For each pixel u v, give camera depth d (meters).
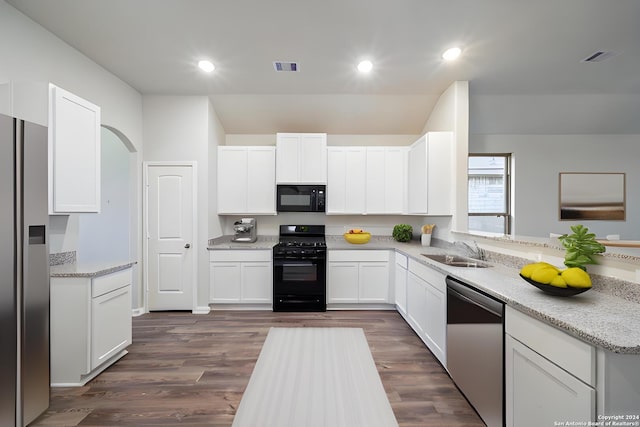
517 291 1.55
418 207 3.38
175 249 3.51
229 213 3.78
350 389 1.97
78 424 1.66
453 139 3.11
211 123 3.60
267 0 1.92
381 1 1.92
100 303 2.11
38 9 2.01
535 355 1.24
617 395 0.96
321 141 3.76
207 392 1.94
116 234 4.22
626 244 1.59
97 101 2.77
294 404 1.82
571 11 1.98
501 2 1.91
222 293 3.53
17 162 1.52
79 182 2.07
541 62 2.66
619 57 2.56
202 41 2.40
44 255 1.67
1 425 1.47
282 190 3.74
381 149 3.81
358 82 3.12
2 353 1.46
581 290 1.34
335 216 4.15
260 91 3.36
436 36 2.29
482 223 4.16
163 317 3.32
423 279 2.60
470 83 3.09
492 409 1.53
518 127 3.86
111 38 2.35
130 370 2.20
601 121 3.74
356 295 3.57
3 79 1.94
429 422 1.67
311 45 2.44
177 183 3.50
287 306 3.51
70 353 2.00
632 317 1.14
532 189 4.03
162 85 3.23
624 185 3.99
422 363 2.31
